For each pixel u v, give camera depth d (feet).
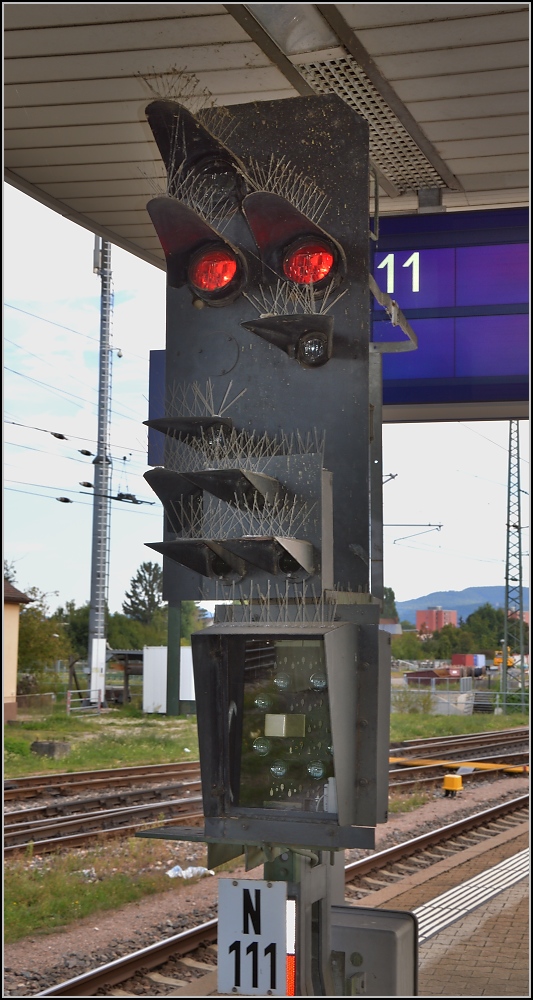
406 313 20.81
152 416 13.48
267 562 9.62
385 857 31.19
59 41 13.69
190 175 11.14
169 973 19.48
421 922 24.06
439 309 20.68
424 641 263.90
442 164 17.76
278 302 10.61
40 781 44.19
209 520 10.16
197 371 10.82
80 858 29.66
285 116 10.89
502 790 50.65
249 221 10.28
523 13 12.66
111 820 34.96
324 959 11.11
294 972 10.16
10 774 49.34
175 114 10.79
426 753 65.21
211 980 18.79
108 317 89.56
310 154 10.77
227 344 10.75
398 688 134.41
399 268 20.86
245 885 10.02
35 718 84.23
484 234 20.58
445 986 18.85
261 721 9.76
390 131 16.39
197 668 9.77
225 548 9.86
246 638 9.86
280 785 9.68
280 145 10.87
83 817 35.22
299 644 9.75
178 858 30.91
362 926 11.96
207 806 9.75
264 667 9.82
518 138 16.56
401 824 39.14
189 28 13.29
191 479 9.76
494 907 25.75
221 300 10.73
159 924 23.48
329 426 10.32
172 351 10.94
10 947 21.27
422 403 20.71
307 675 9.73
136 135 16.19
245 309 10.73
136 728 79.15
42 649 112.57
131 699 108.06
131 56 14.08
